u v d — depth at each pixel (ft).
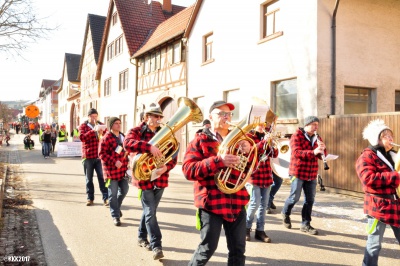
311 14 33.42
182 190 32.07
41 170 44.52
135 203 26.17
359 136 28.04
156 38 69.82
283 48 36.73
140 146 13.09
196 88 53.01
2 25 41.98
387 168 11.75
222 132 11.71
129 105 78.84
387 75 36.65
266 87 39.09
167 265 14.43
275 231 19.06
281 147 17.61
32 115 63.31
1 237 17.51
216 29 48.24
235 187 10.39
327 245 16.92
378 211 11.53
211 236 10.61
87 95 115.85
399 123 25.09
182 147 56.39
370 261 11.81
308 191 18.33
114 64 88.74
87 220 21.07
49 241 17.21
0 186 21.06
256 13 40.50
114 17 88.02
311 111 33.32
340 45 33.88
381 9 36.29
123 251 16.01
